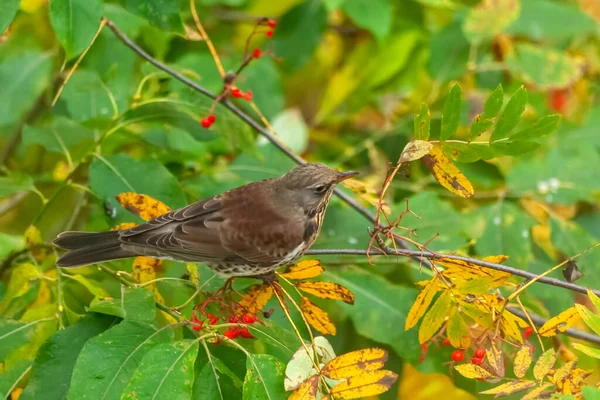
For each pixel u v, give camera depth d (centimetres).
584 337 933
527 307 1020
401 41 1422
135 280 939
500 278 808
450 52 1273
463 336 841
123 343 783
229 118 1045
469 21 1222
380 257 1081
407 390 1205
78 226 1315
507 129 779
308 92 1578
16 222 1352
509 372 988
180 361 738
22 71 1209
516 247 1080
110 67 1175
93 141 1134
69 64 1223
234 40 1438
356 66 1444
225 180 1124
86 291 1094
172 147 1127
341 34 1491
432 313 826
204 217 959
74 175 1076
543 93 1341
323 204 1012
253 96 1283
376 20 1185
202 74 1266
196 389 774
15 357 892
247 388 740
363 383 732
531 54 1241
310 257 1074
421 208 1095
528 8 1320
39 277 916
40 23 1309
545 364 736
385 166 1262
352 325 1133
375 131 1365
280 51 1346
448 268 813
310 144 1367
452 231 1073
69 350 823
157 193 990
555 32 1308
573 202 1155
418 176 1253
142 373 727
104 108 1138
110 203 989
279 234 959
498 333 809
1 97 1192
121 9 1205
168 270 1067
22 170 1341
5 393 809
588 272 1083
